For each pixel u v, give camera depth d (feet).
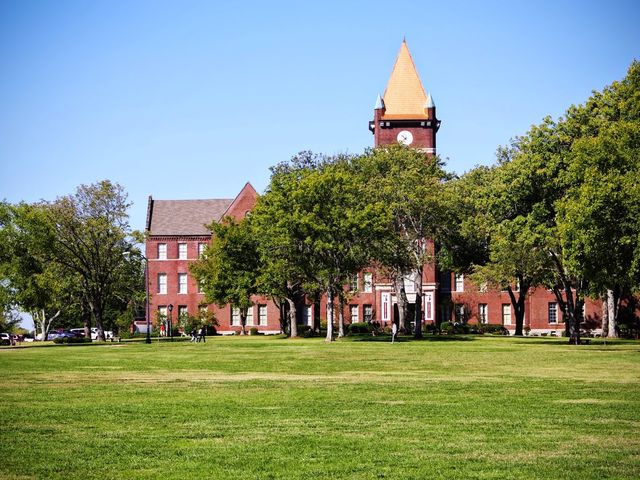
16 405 76.64
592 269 157.89
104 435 59.41
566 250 161.07
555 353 157.99
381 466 48.52
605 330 270.46
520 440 56.59
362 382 99.30
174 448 54.34
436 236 249.34
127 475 46.75
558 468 47.65
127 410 72.64
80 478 46.14
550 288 258.57
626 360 136.67
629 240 144.56
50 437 58.70
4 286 237.25
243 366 130.00
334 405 75.77
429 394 84.84
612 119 190.19
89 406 75.66
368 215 216.54
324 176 221.05
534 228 193.67
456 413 69.72
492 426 62.59
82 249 270.46
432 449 53.57
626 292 262.26
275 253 236.63
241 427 62.75
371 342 217.36
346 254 221.05
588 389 88.89
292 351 172.24
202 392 88.02
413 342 216.33
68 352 183.62
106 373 116.88
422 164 254.47
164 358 153.17
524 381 99.14
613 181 147.74
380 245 223.51
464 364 130.52
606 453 51.98
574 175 163.84
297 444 55.52
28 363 140.77
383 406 74.79
